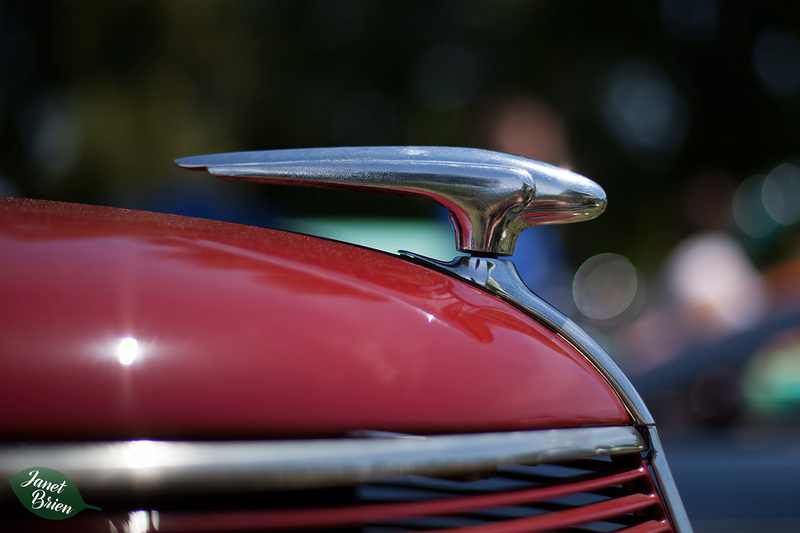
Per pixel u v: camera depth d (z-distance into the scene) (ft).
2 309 2.15
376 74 32.58
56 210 3.12
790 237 32.53
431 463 2.44
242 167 3.62
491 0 32.53
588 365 3.20
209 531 2.15
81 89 29.43
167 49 29.48
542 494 2.72
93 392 2.08
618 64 32.83
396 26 32.55
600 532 2.99
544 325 3.38
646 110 33.42
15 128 30.40
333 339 2.47
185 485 2.11
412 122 32.78
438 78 33.19
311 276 2.76
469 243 3.59
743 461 9.70
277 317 2.45
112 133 28.91
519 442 2.66
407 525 2.45
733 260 20.40
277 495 2.26
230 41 30.25
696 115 33.73
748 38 33.30
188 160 3.69
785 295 13.17
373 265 3.20
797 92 33.91
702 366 12.07
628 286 32.19
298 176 3.56
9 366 2.05
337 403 2.33
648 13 32.68
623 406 3.19
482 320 3.00
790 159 33.86
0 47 29.84
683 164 33.94
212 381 2.20
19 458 1.98
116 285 2.34
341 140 32.65
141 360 2.16
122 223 2.97
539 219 3.63
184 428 2.13
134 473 2.06
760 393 11.76
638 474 3.12
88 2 29.22
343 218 23.13
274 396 2.26
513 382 2.77
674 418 11.77
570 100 32.50
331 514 2.30
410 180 3.52
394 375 2.49
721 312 18.65
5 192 30.55
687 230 33.81
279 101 31.37
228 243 2.93
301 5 31.53
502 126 32.19
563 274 30.94
